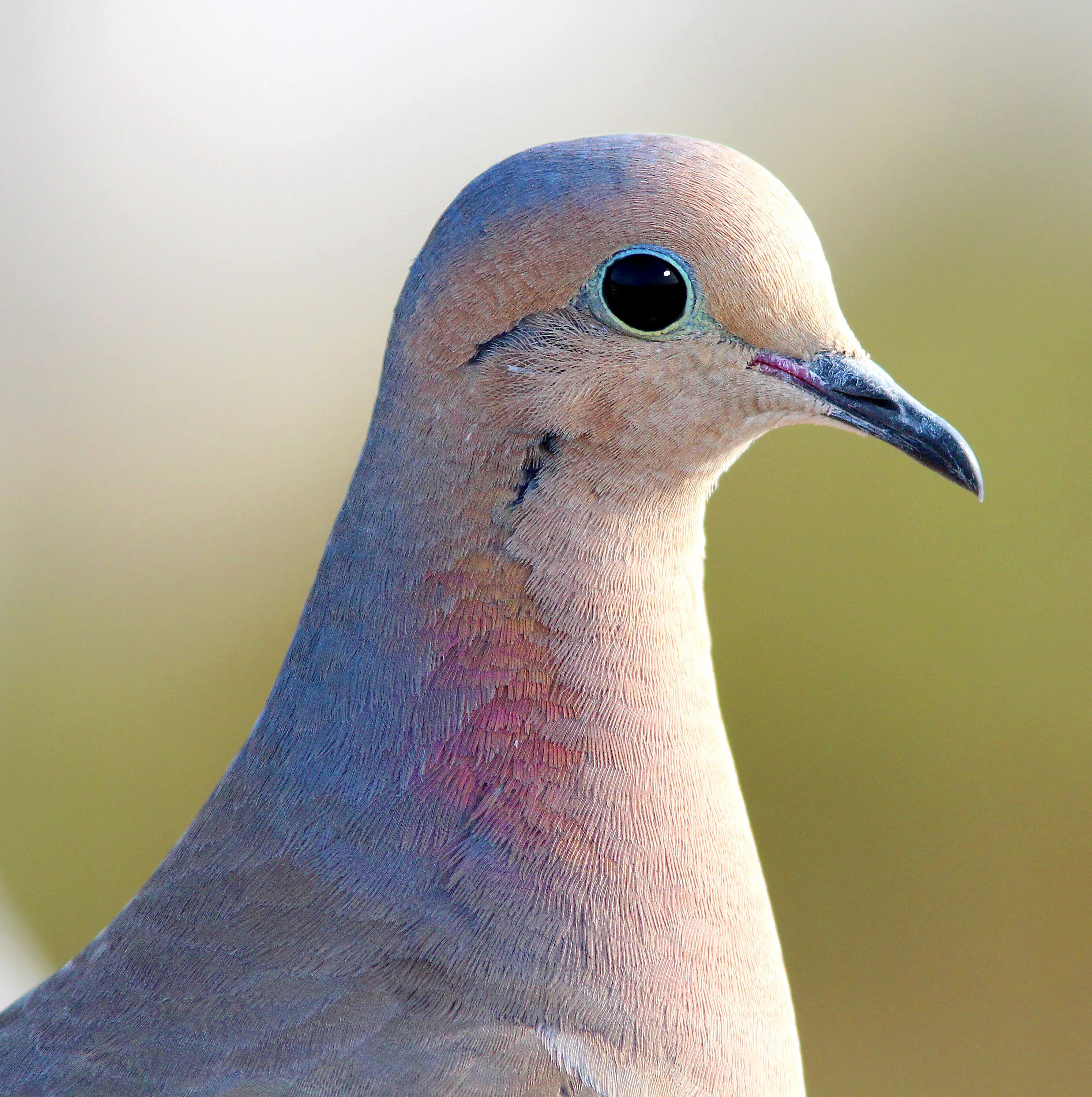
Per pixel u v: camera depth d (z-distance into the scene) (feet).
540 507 5.21
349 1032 5.18
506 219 5.21
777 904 7.95
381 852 5.20
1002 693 8.33
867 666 8.45
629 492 5.22
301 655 5.23
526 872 5.20
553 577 5.21
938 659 8.44
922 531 8.73
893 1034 7.45
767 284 5.22
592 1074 5.19
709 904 5.21
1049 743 8.16
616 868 5.20
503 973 5.19
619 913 5.20
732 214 5.21
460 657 5.21
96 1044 5.20
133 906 5.23
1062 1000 7.52
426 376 5.22
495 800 5.20
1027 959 7.65
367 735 5.21
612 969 5.20
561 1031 5.19
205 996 5.19
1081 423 8.87
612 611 5.22
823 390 5.23
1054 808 8.01
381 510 5.22
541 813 5.20
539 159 5.22
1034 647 8.39
